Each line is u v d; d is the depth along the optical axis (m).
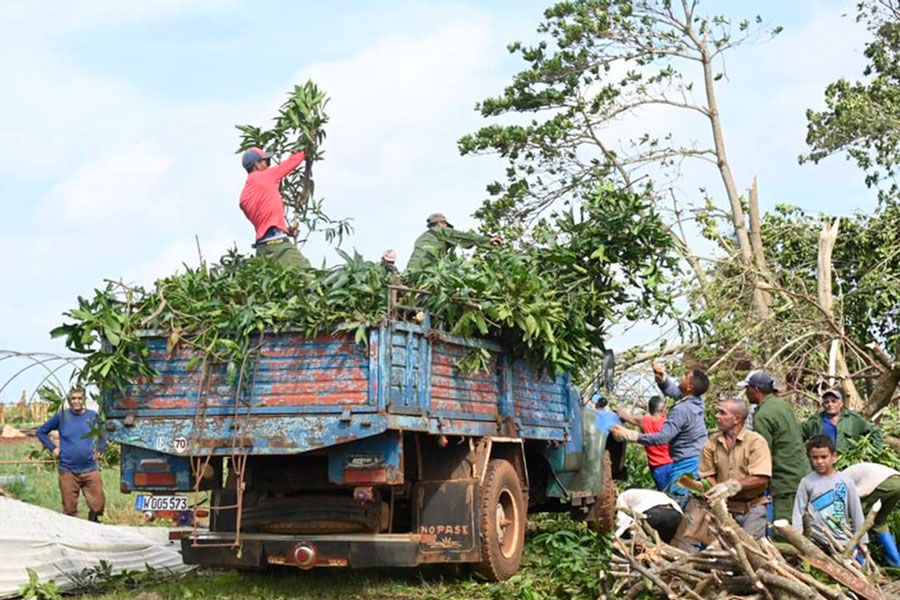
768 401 8.62
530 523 12.32
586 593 7.96
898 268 20.86
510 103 26.31
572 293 9.79
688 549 8.38
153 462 8.35
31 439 18.39
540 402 10.02
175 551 10.28
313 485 8.54
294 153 11.04
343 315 7.71
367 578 9.01
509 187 26.09
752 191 21.27
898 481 8.66
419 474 8.56
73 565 8.88
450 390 8.41
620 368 14.32
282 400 7.86
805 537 7.04
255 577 9.21
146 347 8.23
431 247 9.37
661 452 11.51
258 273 8.42
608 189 10.24
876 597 6.68
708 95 26.56
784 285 19.08
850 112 27.50
